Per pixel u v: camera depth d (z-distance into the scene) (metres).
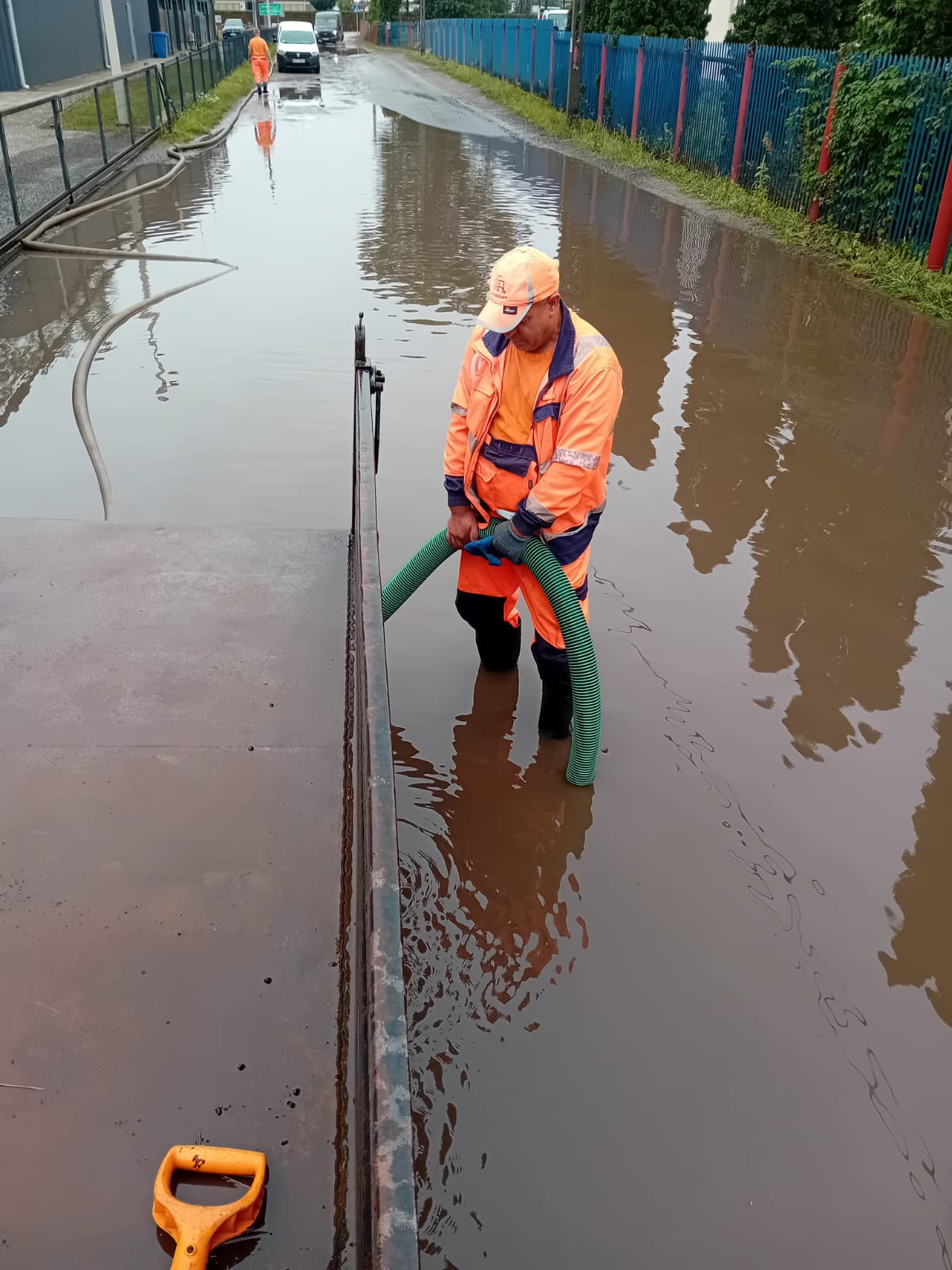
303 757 2.71
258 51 26.41
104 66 27.25
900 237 10.66
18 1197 1.69
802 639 4.12
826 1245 2.05
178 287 8.94
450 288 9.11
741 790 3.30
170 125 18.86
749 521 5.09
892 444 6.13
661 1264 2.00
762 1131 2.26
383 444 5.80
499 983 2.59
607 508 5.14
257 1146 1.78
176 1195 1.69
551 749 3.47
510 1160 2.17
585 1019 2.51
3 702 2.86
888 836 3.14
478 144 19.36
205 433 5.86
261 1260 1.62
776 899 2.89
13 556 3.66
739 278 10.09
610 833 3.11
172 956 2.11
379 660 1.87
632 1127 2.25
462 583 3.54
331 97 28.16
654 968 2.66
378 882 1.38
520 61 28.52
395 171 15.76
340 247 10.59
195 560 3.70
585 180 15.77
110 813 2.47
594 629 4.11
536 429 2.97
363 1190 1.07
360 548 2.31
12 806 2.48
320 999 2.04
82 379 6.57
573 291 9.32
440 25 43.31
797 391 6.96
